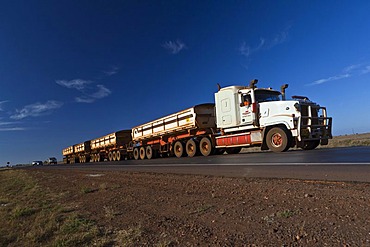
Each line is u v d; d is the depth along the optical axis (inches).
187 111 765.9
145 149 1051.9
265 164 366.9
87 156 1782.7
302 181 233.5
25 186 523.8
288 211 156.4
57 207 265.7
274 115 545.6
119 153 1298.0
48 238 175.5
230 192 230.2
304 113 519.8
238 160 470.6
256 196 205.2
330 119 553.6
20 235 191.2
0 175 1039.0
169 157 935.0
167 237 147.3
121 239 153.1
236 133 642.2
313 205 163.5
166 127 879.1
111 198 279.0
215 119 711.7
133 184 353.1
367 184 196.7
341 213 143.3
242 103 601.3
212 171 370.9
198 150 775.1
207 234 143.2
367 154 365.4
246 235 134.0
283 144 526.9
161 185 315.0
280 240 122.2
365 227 122.0
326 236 118.7
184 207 203.2
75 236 165.8
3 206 322.0
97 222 194.9
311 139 520.1
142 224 176.2
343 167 273.4
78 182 456.8
